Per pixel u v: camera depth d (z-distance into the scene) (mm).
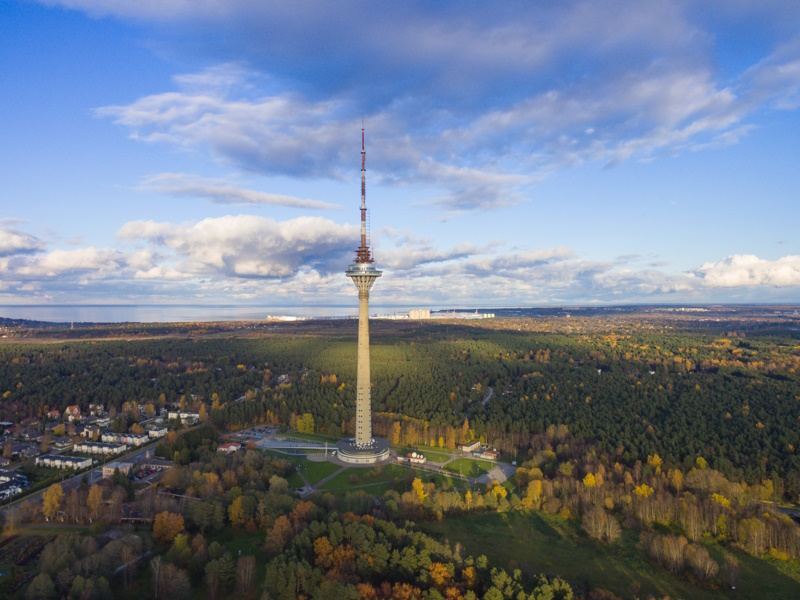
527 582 140125
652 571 156500
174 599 130375
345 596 125812
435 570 137125
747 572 156250
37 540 163125
